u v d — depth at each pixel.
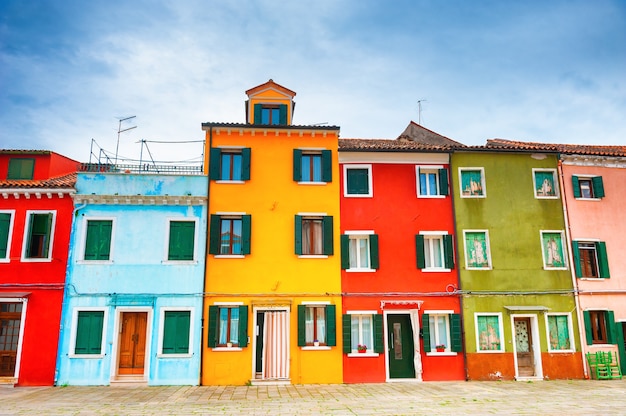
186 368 16.81
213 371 16.86
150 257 17.56
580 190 19.80
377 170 19.02
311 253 18.22
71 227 17.61
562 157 19.70
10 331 16.97
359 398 14.19
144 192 18.03
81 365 16.61
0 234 17.47
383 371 17.39
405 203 18.78
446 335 18.05
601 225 19.41
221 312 17.53
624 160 19.92
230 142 18.78
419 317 17.94
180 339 17.06
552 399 13.87
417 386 16.39
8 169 19.89
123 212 17.89
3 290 17.03
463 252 18.55
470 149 19.27
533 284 18.52
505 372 17.70
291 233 18.17
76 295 17.08
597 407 12.69
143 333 17.36
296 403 13.45
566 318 18.45
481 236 18.94
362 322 17.97
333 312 17.56
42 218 17.83
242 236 17.92
